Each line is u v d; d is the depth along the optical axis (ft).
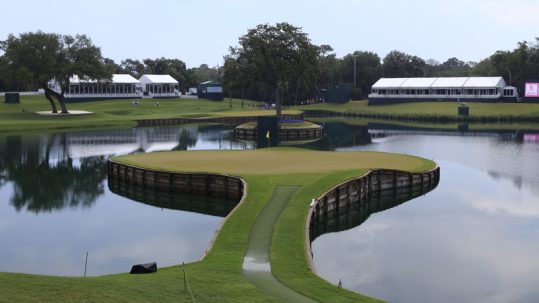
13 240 128.88
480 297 95.30
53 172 216.54
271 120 333.62
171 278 81.61
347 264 111.96
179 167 181.78
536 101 539.29
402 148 285.23
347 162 194.80
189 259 115.14
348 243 126.21
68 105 538.88
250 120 470.39
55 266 111.75
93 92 581.94
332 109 597.11
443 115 474.08
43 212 154.61
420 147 288.71
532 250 119.14
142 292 72.79
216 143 315.58
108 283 75.61
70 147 288.30
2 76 404.36
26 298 66.13
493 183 189.37
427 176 183.42
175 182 171.12
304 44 359.05
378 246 123.85
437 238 128.47
